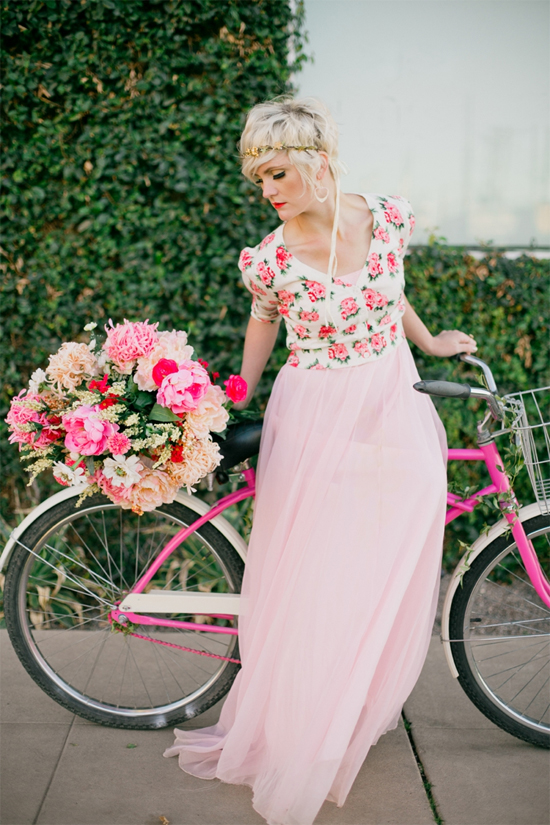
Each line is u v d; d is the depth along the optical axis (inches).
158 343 67.5
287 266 65.8
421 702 85.9
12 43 98.1
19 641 79.8
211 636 100.7
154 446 63.9
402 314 71.6
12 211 103.2
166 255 104.4
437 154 112.7
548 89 110.1
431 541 68.5
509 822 67.1
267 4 97.7
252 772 72.0
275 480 69.8
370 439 67.1
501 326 109.9
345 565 65.9
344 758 68.0
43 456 68.2
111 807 68.9
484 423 74.1
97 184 102.3
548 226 115.0
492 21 108.0
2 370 107.4
